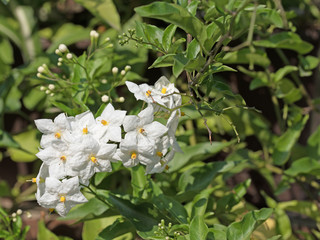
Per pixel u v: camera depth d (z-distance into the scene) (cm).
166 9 40
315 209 55
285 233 53
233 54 52
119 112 41
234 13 40
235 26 41
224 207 48
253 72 54
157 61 41
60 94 51
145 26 44
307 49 52
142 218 45
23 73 55
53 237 52
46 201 40
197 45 42
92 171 40
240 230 42
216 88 45
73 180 40
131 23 56
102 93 48
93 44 49
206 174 49
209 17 42
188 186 49
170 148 46
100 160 40
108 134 41
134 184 47
